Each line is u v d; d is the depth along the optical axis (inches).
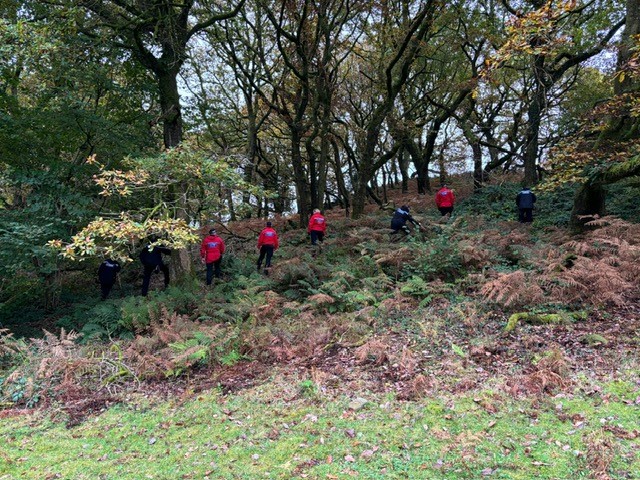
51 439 195.3
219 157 356.8
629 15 357.1
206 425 194.1
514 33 270.2
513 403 179.6
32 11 392.2
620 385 181.3
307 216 687.1
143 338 301.1
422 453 154.3
